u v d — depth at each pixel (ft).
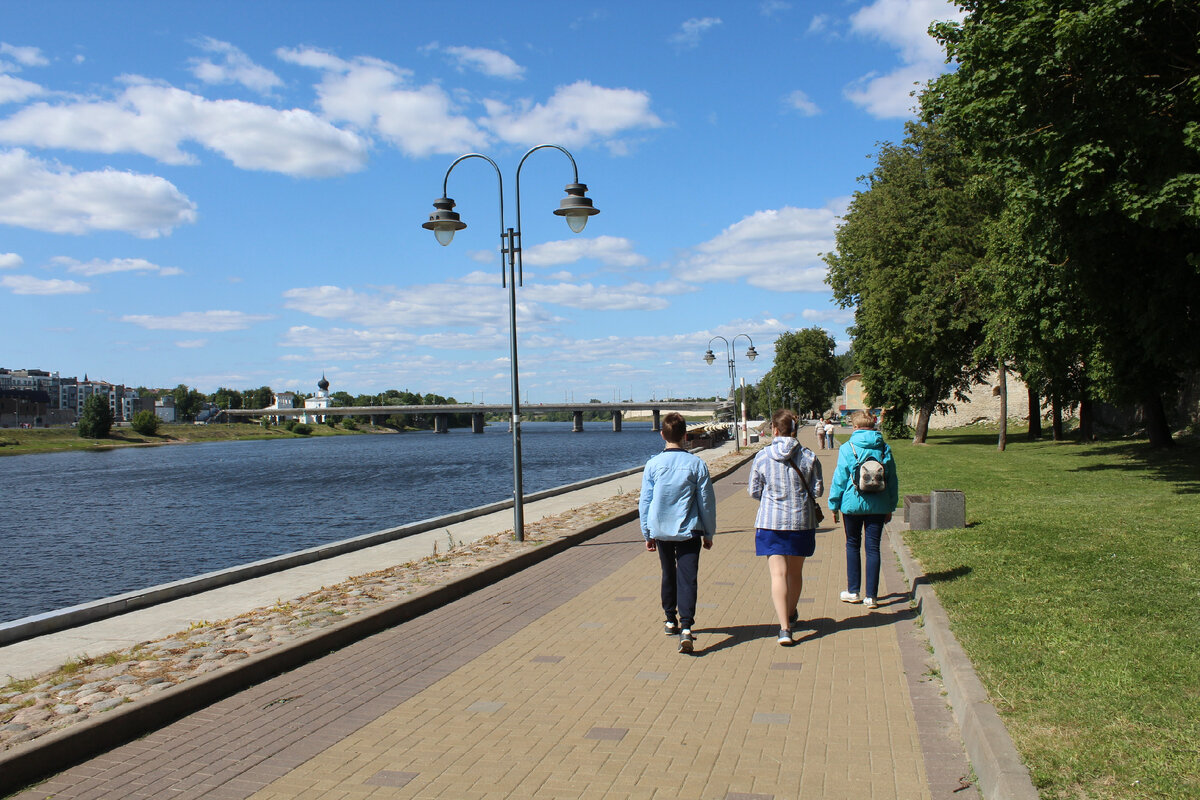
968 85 51.60
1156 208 44.78
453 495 134.31
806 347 352.49
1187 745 13.29
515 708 18.48
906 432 166.50
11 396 602.85
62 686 19.47
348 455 305.73
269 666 21.38
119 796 14.28
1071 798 11.77
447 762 15.53
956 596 24.50
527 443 394.11
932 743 15.64
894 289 120.98
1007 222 74.08
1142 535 33.78
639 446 334.03
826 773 14.51
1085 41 44.19
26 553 88.69
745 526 50.26
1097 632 19.93
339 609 27.25
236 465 255.29
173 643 23.53
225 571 35.04
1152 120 45.44
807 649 22.40
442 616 28.04
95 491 170.71
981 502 50.26
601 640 24.26
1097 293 60.39
